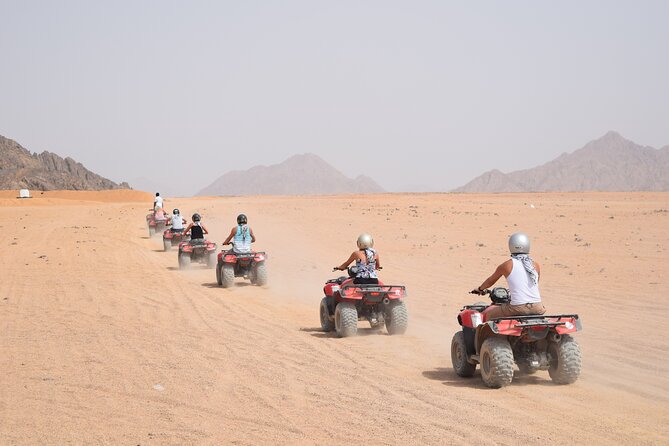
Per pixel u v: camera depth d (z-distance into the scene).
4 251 31.22
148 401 8.73
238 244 20.70
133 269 24.97
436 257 27.39
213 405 8.51
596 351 11.57
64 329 13.87
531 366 9.44
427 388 9.29
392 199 87.00
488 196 103.25
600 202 73.75
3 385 9.61
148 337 12.99
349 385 9.46
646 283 19.59
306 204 69.81
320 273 23.98
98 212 63.44
